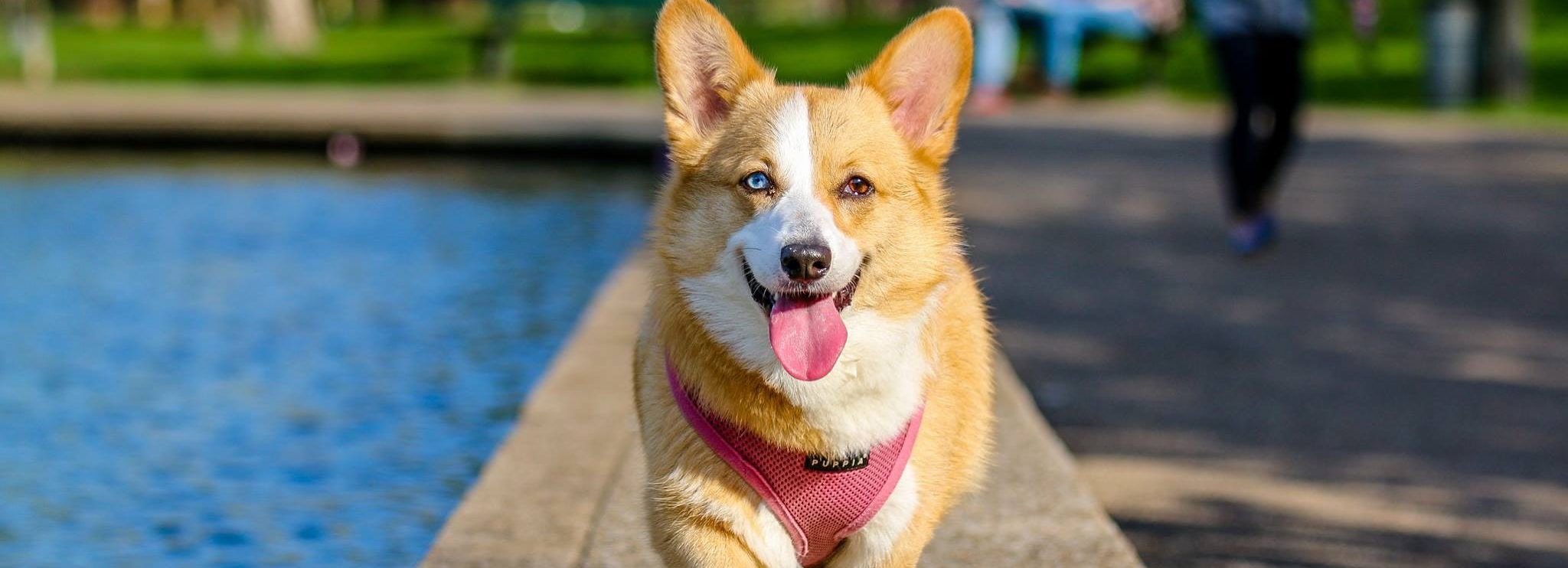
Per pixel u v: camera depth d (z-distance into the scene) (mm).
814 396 3842
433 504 5660
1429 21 21031
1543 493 5777
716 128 4223
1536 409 6895
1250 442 6375
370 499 5719
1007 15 20812
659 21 4141
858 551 4062
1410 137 17703
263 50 32031
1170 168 15172
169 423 6766
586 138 16109
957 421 4242
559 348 8055
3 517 5594
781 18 44062
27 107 17625
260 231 11805
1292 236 11508
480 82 25094
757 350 3863
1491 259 10609
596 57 28219
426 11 56781
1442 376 7473
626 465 5348
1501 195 13500
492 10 25594
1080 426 6602
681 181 4145
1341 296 9344
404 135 16312
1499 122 19469
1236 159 10469
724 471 3865
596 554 4562
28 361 7871
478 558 4570
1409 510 5594
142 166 15875
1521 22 21016
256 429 6637
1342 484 5871
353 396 7145
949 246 4176
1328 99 22047
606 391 6316
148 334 8469
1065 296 9273
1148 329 8414
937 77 4238
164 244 11258
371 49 32312
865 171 4023
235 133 16469
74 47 31531
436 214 12680
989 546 4680
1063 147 16703
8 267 10367
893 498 3955
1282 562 5094
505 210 12977
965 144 16797
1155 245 11094
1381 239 11375
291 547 5266
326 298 9359
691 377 3902
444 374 7539
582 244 11273
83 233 11680
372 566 5078
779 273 3766
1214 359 7773
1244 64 10219
